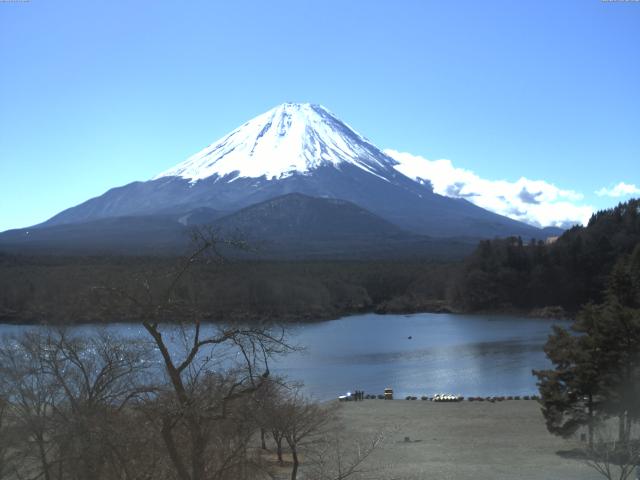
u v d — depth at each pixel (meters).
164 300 18.34
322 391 72.19
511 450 45.69
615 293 61.28
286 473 34.41
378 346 107.81
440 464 41.06
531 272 174.62
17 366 25.69
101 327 25.95
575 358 41.84
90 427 20.59
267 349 19.05
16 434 22.33
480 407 62.88
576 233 195.25
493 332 128.25
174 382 18.27
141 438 20.53
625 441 37.91
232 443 24.56
